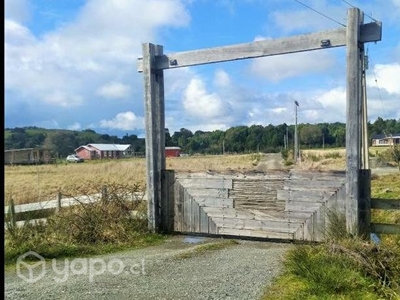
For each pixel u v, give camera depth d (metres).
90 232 8.52
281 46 8.16
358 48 7.38
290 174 8.40
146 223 9.55
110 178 24.73
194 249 7.62
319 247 6.28
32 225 8.54
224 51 8.73
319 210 8.09
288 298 4.62
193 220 9.40
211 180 9.23
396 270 5.21
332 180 7.96
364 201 7.38
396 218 9.06
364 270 5.25
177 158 57.31
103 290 5.08
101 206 9.34
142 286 5.25
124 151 82.38
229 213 9.04
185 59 9.14
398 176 19.88
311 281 5.02
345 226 7.48
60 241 7.99
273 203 8.58
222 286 5.18
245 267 6.13
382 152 27.92
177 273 5.89
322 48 7.79
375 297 4.64
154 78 9.48
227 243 8.30
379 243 6.21
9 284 5.43
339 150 50.47
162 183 9.70
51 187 19.73
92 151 77.56
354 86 7.30
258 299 4.65
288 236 8.41
